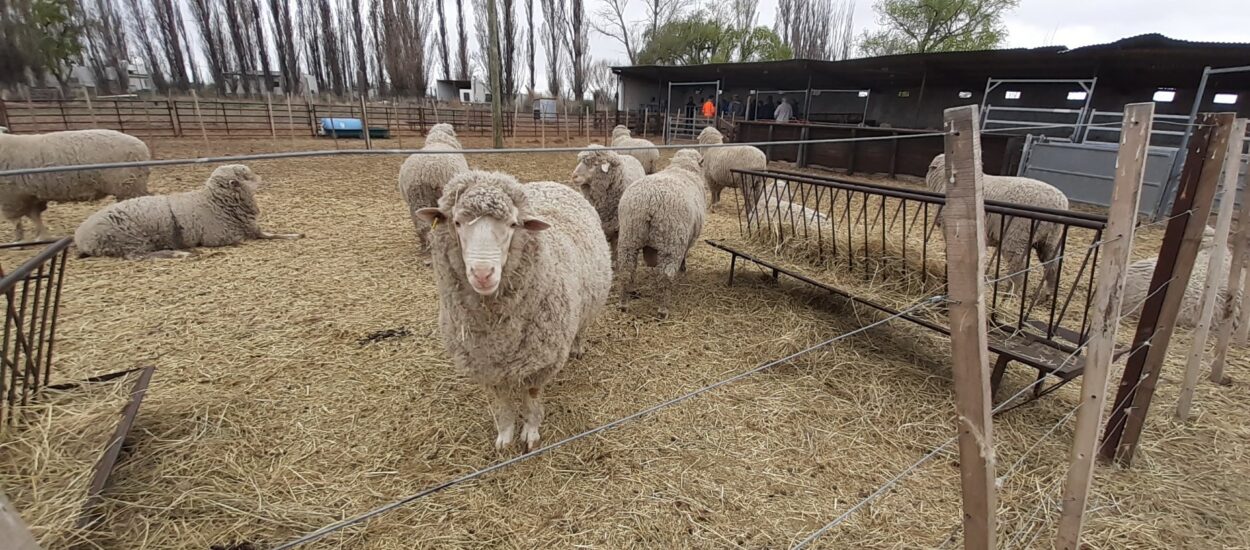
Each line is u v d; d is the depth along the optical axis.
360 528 2.68
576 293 3.18
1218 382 4.18
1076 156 11.40
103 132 7.10
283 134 21.77
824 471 3.22
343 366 4.09
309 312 5.02
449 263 2.64
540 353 2.96
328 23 49.59
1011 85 19.81
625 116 30.75
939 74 20.03
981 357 1.46
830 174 16.14
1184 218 2.79
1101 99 17.69
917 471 3.23
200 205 6.81
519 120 28.89
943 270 5.15
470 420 3.53
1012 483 3.10
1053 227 5.31
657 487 3.03
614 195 6.00
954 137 1.34
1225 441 3.53
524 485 3.00
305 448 3.20
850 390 4.03
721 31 40.62
